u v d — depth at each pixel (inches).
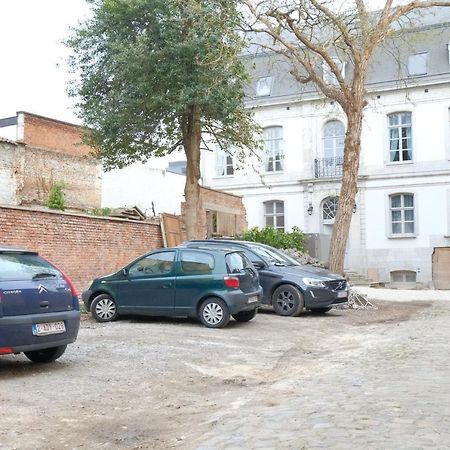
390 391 270.1
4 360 344.2
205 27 670.5
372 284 1222.3
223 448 195.5
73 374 310.5
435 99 1317.7
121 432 222.5
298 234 1200.2
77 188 975.0
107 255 665.0
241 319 518.3
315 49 735.7
